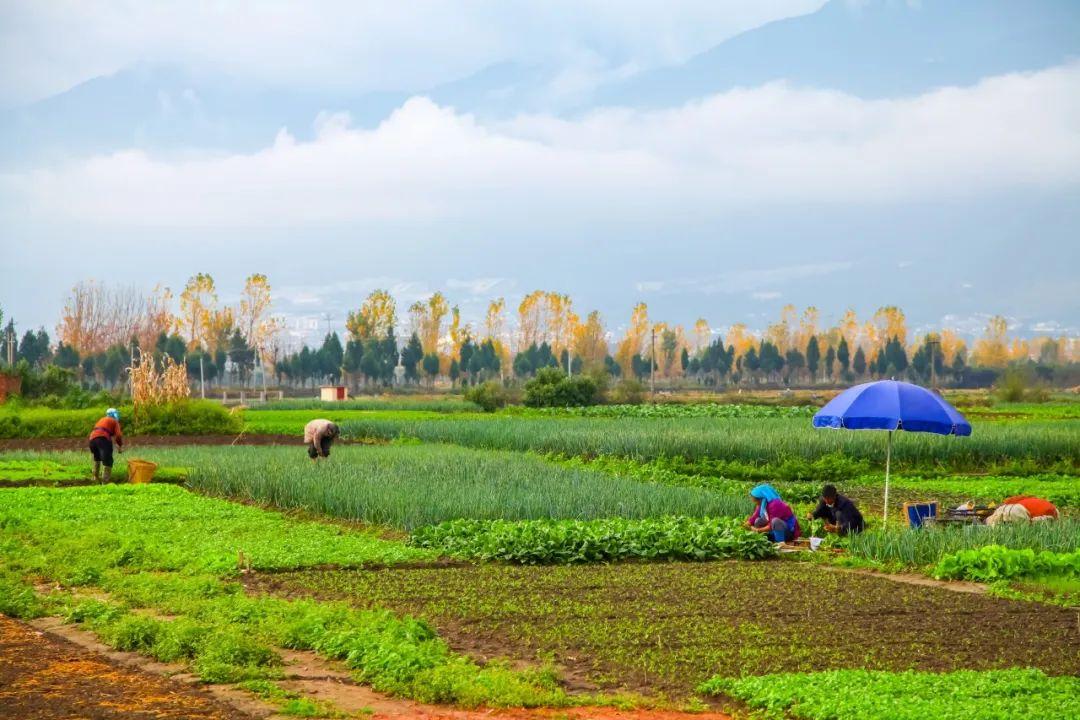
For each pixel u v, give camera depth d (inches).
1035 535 823.1
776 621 607.5
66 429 2075.5
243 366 6166.3
